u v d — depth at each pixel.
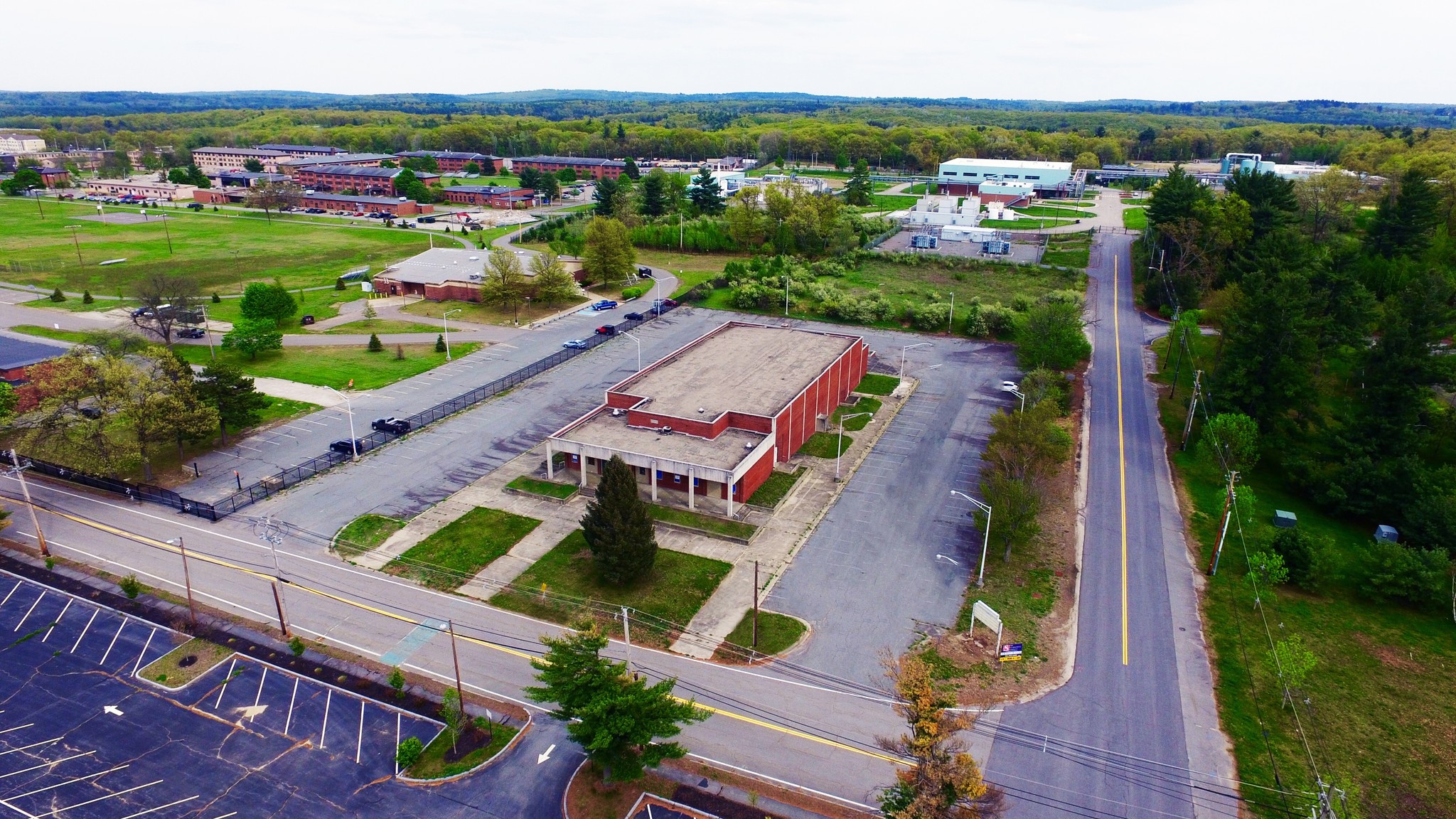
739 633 58.75
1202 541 71.88
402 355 114.12
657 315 136.38
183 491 77.94
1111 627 60.09
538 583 64.56
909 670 40.84
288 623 59.78
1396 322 81.38
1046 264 165.38
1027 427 72.88
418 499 77.00
